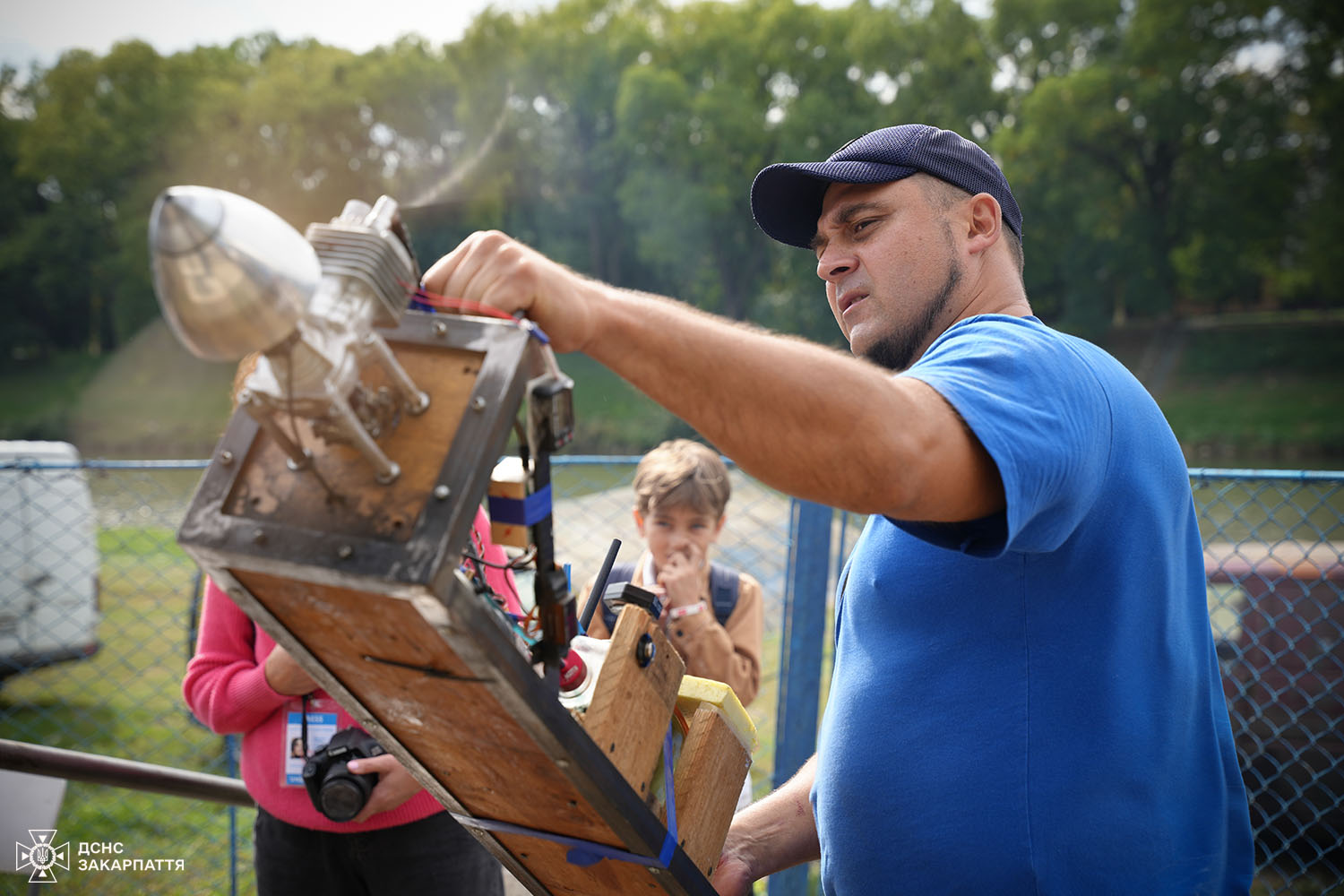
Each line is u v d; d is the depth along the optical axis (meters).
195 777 2.17
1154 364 41.53
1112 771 1.26
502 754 1.05
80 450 38.72
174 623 5.40
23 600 5.57
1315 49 36.75
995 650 1.30
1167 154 39.19
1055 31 41.12
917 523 1.09
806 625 3.23
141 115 49.56
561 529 4.79
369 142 42.09
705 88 43.97
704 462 2.76
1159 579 1.29
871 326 1.46
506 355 0.83
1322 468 31.22
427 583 0.75
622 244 46.94
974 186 1.45
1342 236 37.19
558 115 45.78
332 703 2.10
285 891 2.14
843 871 1.43
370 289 0.77
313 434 0.79
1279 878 3.79
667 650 1.20
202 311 0.67
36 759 2.05
